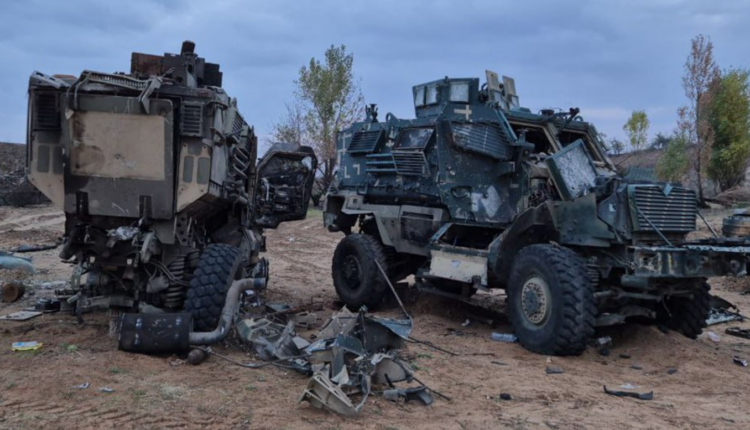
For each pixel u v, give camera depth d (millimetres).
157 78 6273
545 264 7043
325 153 31906
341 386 4938
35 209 28828
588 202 7312
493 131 8344
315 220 25547
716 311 9711
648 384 6102
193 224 7082
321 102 32375
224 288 6484
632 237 7066
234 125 7391
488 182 8477
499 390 5652
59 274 11453
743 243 7230
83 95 6020
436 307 9547
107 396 4766
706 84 28297
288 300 10055
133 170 6230
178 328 5883
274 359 6027
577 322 6762
